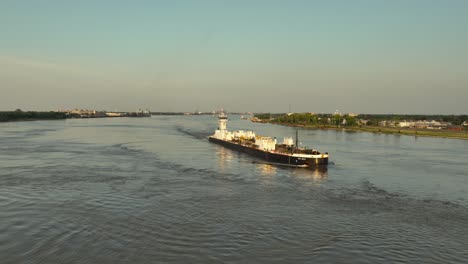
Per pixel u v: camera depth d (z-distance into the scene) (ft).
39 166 265.54
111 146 414.41
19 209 158.20
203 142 504.02
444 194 200.75
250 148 360.48
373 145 488.44
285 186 213.66
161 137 571.28
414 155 379.55
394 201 183.52
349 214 159.74
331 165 299.58
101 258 112.57
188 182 218.79
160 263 110.01
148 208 162.09
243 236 131.34
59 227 137.18
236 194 191.11
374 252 120.47
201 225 141.59
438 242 130.11
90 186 202.28
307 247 123.13
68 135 570.46
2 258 111.86
